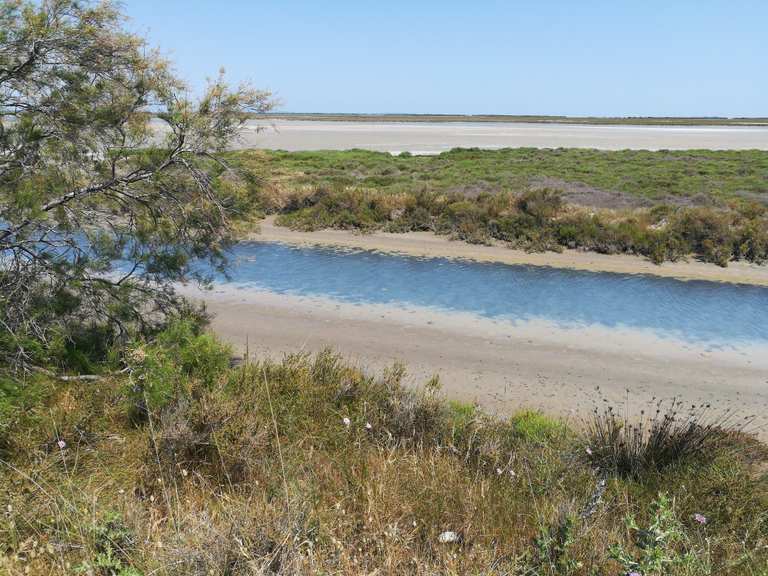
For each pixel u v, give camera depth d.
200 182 7.00
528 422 6.36
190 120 6.67
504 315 11.61
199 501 3.36
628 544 2.99
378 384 6.40
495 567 2.66
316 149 49.53
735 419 7.56
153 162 6.83
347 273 14.53
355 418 5.22
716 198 22.11
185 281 8.10
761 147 56.62
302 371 6.20
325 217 19.83
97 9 6.14
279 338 10.14
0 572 2.36
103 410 4.73
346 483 3.56
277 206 21.12
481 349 9.87
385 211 20.36
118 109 6.48
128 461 3.88
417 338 10.31
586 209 19.75
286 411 5.10
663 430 5.44
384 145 55.44
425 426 5.37
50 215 6.49
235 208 7.52
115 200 6.99
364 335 10.40
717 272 15.20
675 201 22.39
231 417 4.47
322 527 2.71
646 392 8.37
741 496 4.20
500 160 37.72
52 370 5.54
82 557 2.58
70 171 6.42
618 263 15.84
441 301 12.41
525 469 4.34
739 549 3.33
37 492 3.19
